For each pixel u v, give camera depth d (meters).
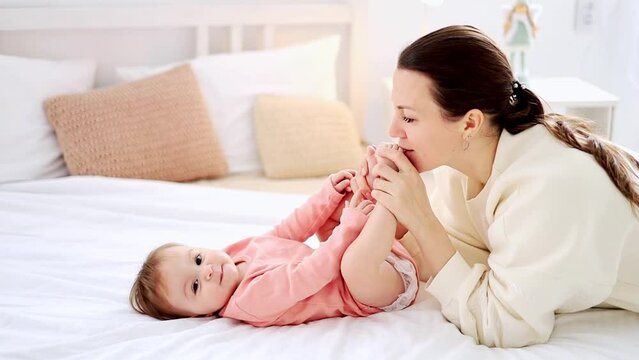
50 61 2.78
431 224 1.52
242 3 3.07
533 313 1.43
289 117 2.80
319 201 1.76
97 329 1.55
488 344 1.48
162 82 2.73
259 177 2.78
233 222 2.16
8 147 2.57
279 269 1.56
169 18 2.92
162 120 2.67
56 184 2.36
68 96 2.64
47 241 2.01
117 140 2.61
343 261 1.53
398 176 1.52
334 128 2.84
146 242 2.00
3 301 1.67
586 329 1.52
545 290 1.41
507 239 1.46
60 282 1.75
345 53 3.19
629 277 1.53
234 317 1.59
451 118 1.44
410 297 1.61
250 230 2.06
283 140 2.77
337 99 3.22
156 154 2.63
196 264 1.64
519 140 1.49
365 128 3.15
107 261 1.87
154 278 1.62
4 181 2.53
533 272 1.42
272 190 2.64
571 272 1.41
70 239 2.02
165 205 2.21
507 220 1.46
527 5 2.66
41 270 1.83
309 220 1.77
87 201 2.23
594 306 1.60
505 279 1.45
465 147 1.49
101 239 2.01
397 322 1.53
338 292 1.57
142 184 2.37
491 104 1.44
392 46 3.05
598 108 2.59
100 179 2.38
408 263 1.61
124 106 2.65
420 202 1.52
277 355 1.43
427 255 1.53
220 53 3.06
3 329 1.56
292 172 2.75
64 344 1.47
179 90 2.73
